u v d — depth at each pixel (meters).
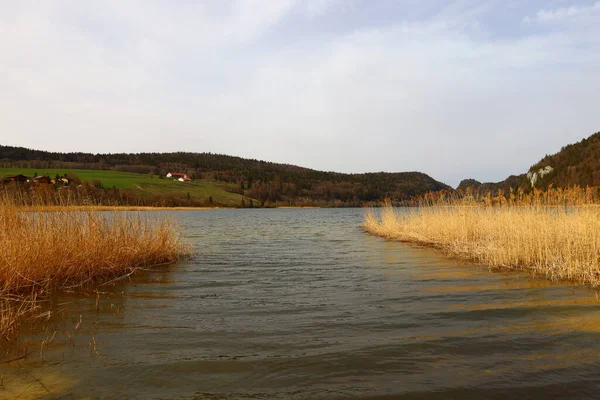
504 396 3.56
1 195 9.60
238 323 5.79
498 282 8.41
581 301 6.74
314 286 8.41
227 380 3.92
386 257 12.70
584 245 9.98
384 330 5.41
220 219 49.22
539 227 11.21
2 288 7.14
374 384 3.82
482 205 16.20
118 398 3.55
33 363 4.32
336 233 24.67
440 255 12.79
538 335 5.12
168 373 4.07
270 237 21.98
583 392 3.62
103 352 4.64
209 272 10.30
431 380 3.89
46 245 8.43
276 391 3.68
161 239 12.28
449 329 5.41
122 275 9.77
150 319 6.01
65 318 6.06
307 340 5.04
